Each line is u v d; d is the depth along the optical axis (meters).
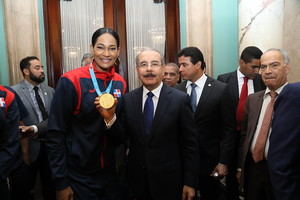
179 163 1.74
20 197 2.75
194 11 3.80
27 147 2.71
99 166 1.64
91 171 1.62
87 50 3.81
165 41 3.94
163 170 1.67
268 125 1.88
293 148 1.01
